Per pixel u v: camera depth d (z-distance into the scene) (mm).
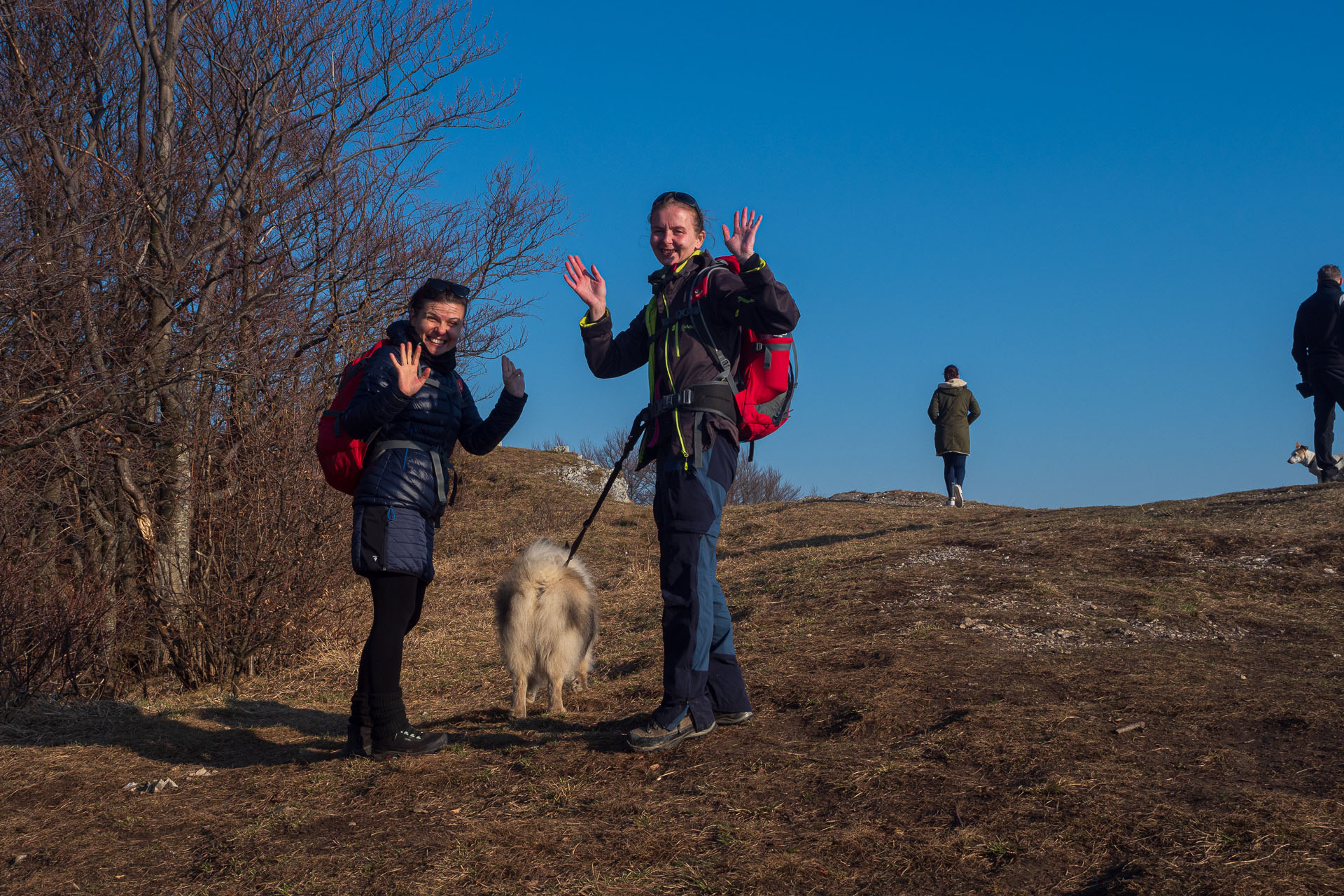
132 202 6633
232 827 2949
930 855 2457
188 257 6730
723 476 3473
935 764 3160
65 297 6203
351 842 2734
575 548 4551
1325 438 10227
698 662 3475
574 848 2605
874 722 3732
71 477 6527
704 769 3215
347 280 8438
